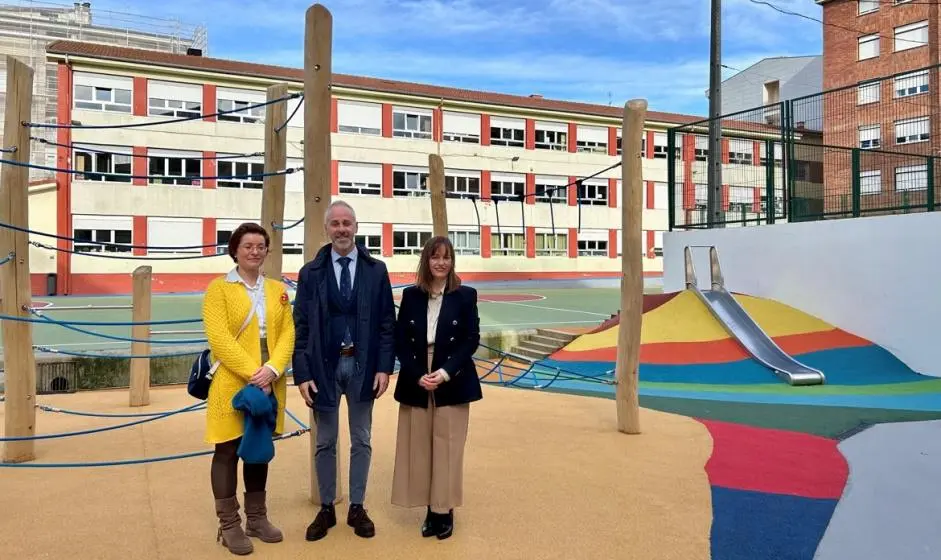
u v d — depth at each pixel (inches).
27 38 1641.2
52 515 164.7
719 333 459.2
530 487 187.3
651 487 187.5
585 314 805.9
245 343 142.1
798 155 524.4
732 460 216.1
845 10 1353.3
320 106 175.9
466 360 150.3
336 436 154.5
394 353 155.9
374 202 1341.0
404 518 163.3
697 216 605.6
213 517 163.9
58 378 417.4
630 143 256.1
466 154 1419.8
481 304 944.9
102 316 722.2
